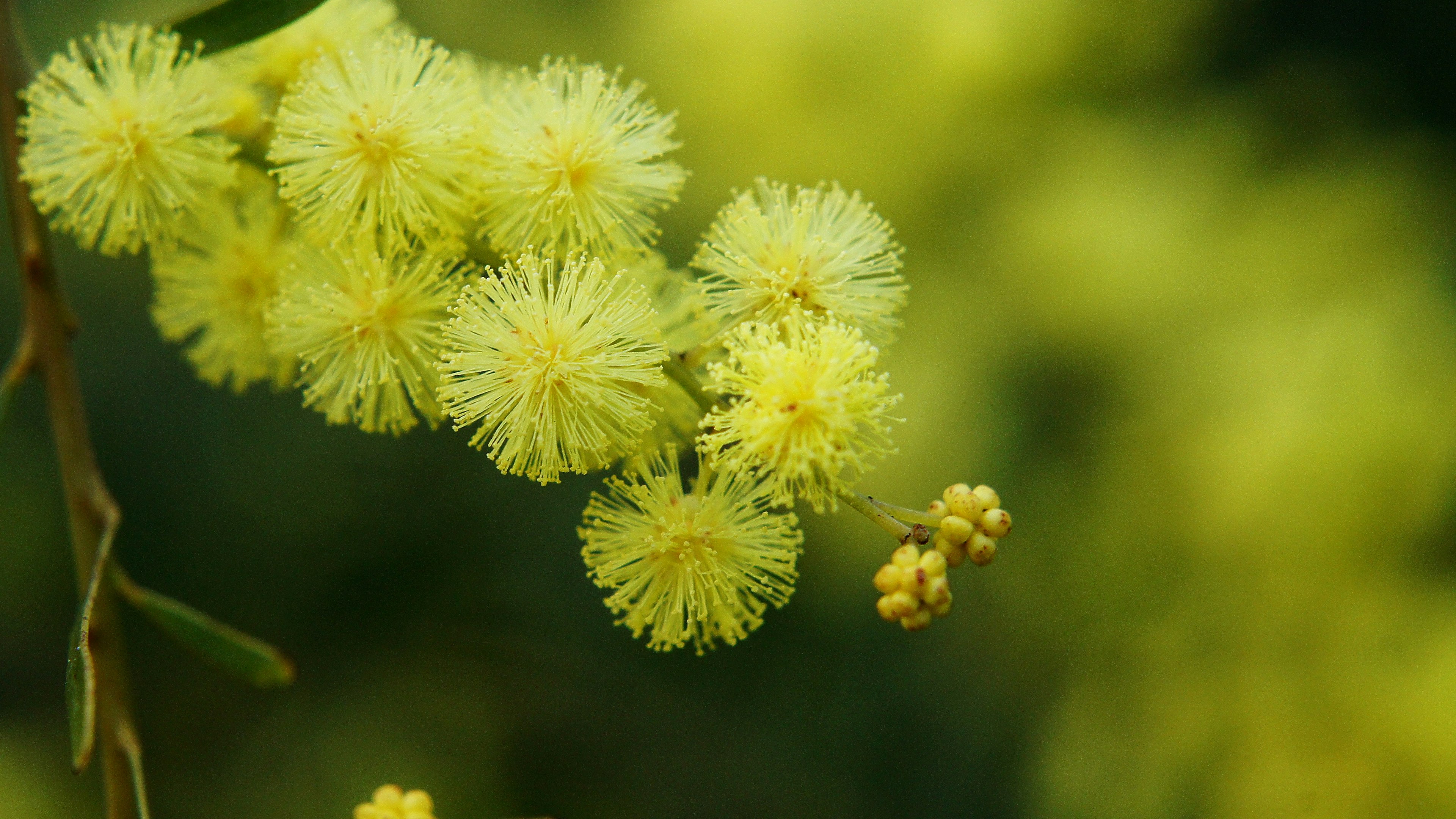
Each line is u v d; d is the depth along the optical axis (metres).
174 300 0.22
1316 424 0.34
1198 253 0.37
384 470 0.32
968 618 0.36
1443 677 0.32
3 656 0.35
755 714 0.34
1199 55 0.40
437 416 0.21
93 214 0.21
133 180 0.21
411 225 0.21
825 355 0.20
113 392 0.33
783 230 0.21
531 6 0.37
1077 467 0.37
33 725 0.35
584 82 0.21
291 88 0.21
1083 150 0.38
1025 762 0.34
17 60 0.21
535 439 0.20
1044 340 0.38
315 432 0.32
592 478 0.33
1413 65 0.40
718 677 0.34
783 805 0.33
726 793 0.33
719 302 0.21
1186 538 0.35
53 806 0.34
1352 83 0.40
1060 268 0.37
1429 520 0.33
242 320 0.22
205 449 0.32
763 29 0.37
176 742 0.33
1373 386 0.34
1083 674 0.35
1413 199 0.38
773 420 0.20
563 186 0.21
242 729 0.33
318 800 0.32
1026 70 0.38
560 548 0.33
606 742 0.33
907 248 0.38
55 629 0.35
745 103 0.37
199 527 0.32
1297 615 0.34
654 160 0.22
